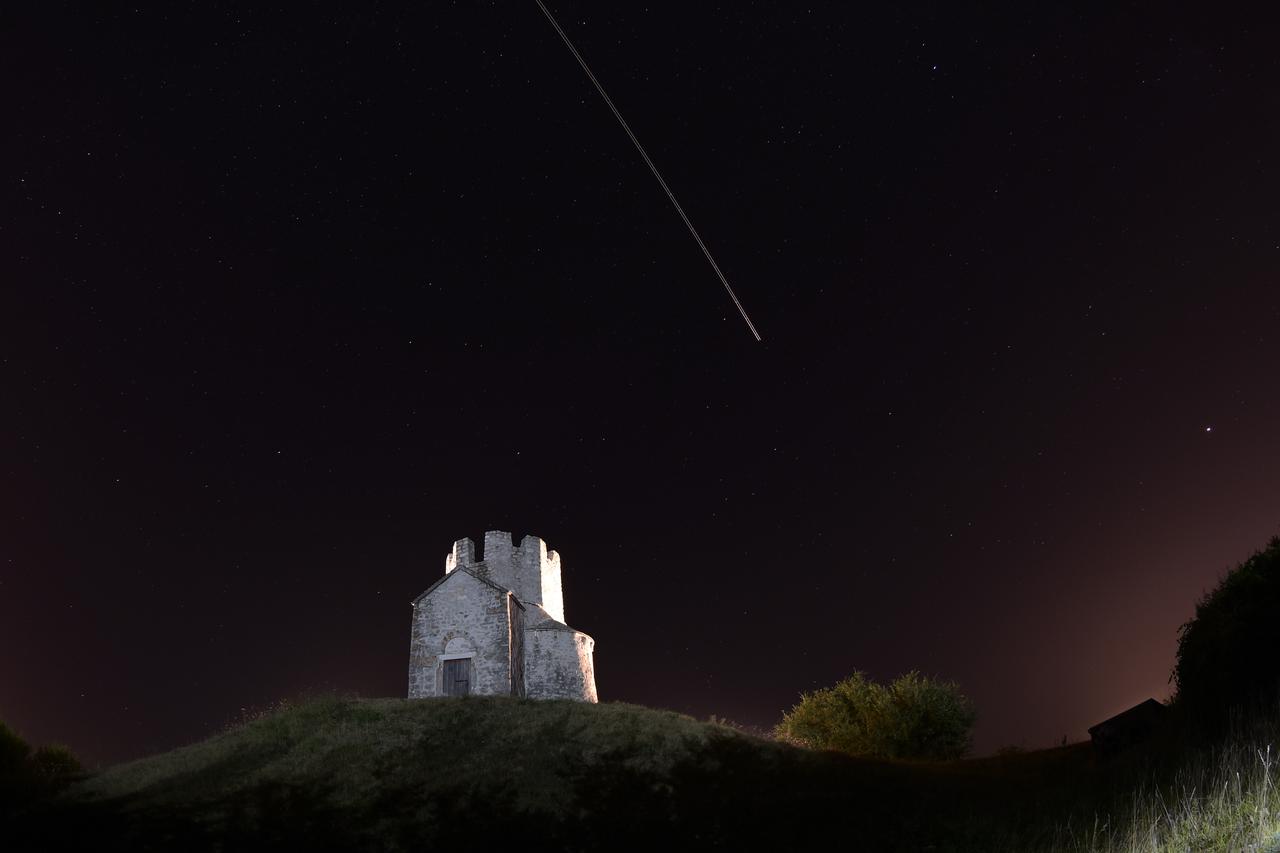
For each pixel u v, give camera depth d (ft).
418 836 61.21
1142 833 34.19
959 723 97.60
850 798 66.64
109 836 59.57
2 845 57.41
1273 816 28.50
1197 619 58.23
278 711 89.51
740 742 81.25
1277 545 57.21
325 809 65.10
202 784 70.49
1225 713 51.49
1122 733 66.33
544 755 75.97
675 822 64.03
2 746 75.56
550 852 59.36
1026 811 56.03
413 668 118.73
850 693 103.71
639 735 80.94
